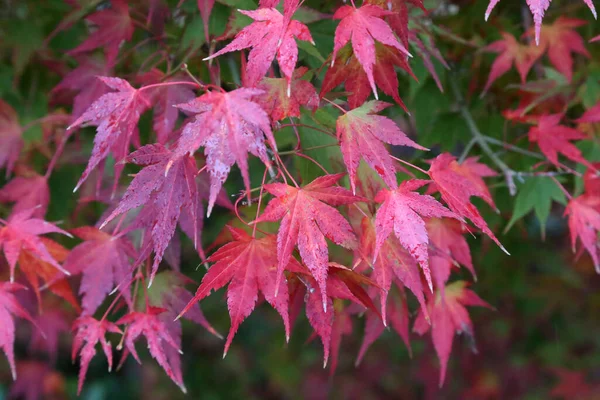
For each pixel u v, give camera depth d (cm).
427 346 152
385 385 199
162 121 88
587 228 97
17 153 107
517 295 171
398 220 79
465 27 111
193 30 91
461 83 111
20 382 187
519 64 105
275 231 90
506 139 110
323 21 95
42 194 98
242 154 75
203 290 79
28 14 112
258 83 81
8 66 113
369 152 80
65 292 91
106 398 207
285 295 79
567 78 104
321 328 80
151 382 215
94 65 98
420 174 97
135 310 89
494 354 186
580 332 190
